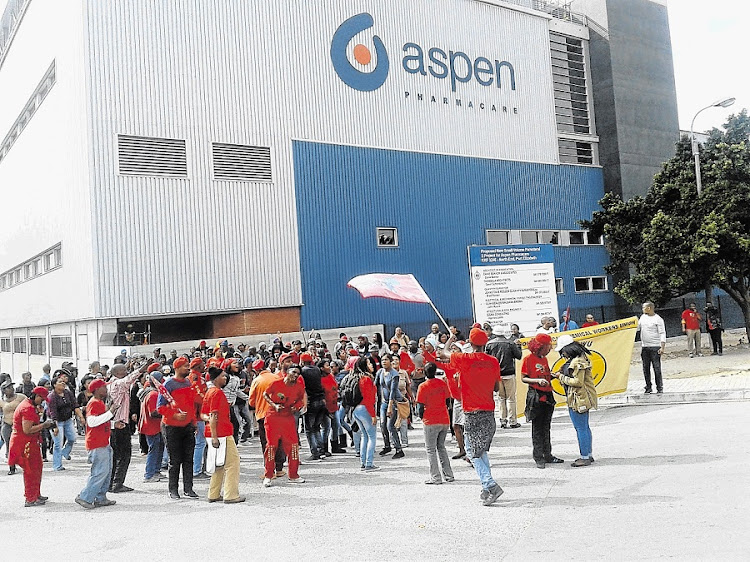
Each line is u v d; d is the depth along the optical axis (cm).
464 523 686
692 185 2500
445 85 2892
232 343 2181
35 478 935
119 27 2133
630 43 3534
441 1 2925
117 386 1009
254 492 940
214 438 878
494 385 783
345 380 1183
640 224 2695
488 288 2023
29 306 3184
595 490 766
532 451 1027
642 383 1652
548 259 2086
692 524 604
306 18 2527
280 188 2394
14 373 3691
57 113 2492
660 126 3603
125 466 1005
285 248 2377
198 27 2283
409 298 1988
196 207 2209
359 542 651
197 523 777
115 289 2036
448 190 2834
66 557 673
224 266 2244
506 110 3086
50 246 2636
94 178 2039
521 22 3206
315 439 1212
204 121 2259
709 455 867
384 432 1198
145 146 2141
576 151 3403
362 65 2653
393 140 2698
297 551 637
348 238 2530
